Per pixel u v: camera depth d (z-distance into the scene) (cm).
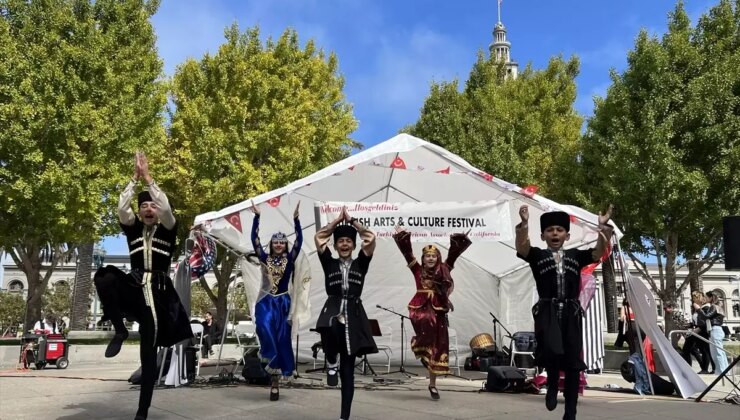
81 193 1491
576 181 1914
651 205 1642
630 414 626
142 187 1619
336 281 552
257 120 1998
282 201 1013
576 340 455
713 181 1598
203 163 1881
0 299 6156
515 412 620
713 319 1176
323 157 2209
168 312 484
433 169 1002
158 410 584
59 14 1568
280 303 665
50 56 1554
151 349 476
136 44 1745
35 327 1602
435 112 2362
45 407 593
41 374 1111
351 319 536
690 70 1658
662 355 832
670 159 1556
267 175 1952
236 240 943
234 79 1970
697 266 1802
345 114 2400
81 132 1538
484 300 1348
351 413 595
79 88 1549
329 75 2436
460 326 1355
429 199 1109
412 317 725
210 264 896
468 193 1060
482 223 875
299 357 1255
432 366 707
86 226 1647
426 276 735
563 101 2467
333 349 543
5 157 1491
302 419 553
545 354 446
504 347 1245
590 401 737
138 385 799
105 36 1658
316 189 1042
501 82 2564
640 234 1792
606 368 1409
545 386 802
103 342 1820
